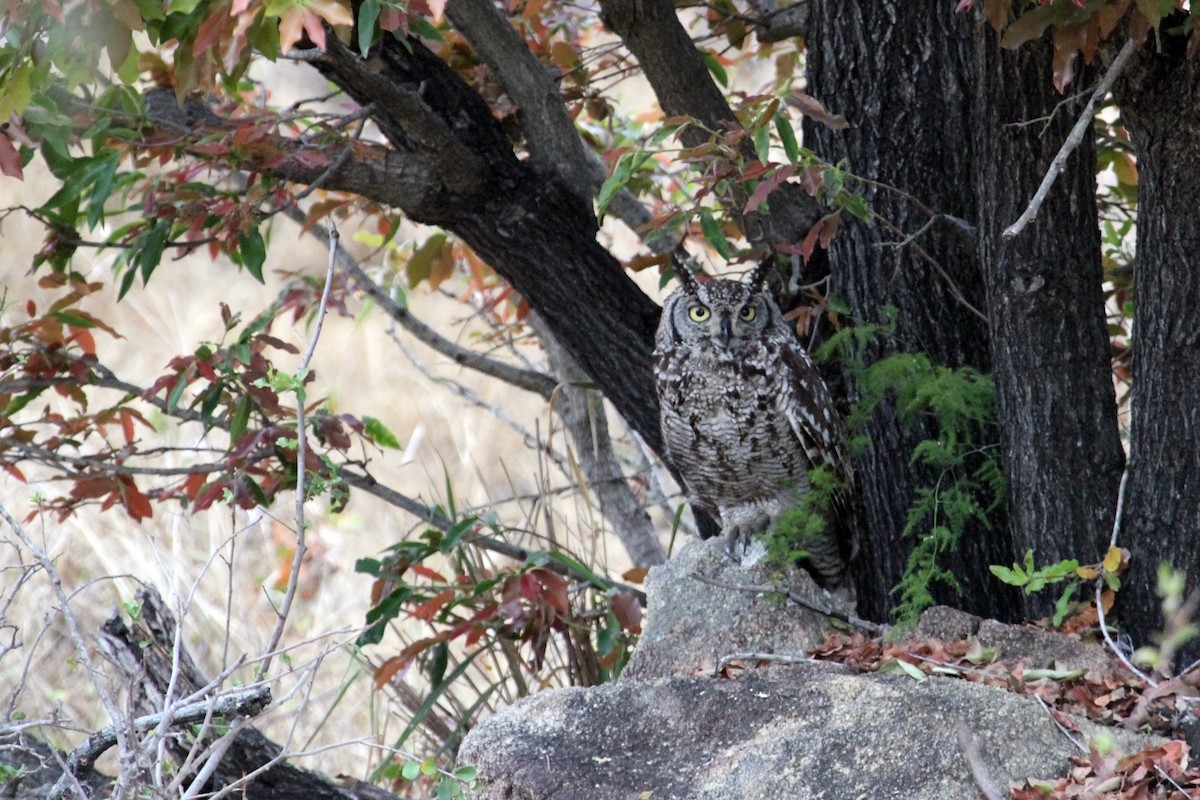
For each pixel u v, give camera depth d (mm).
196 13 7297
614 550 16984
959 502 9570
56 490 17078
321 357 21641
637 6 9859
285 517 17219
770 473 10859
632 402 11398
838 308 10414
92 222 9375
